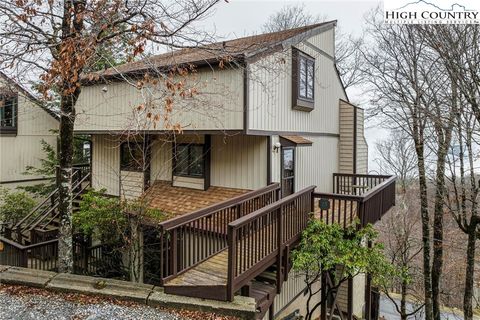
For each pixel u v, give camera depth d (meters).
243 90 6.96
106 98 9.52
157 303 4.14
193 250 5.04
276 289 5.41
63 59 4.44
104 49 4.82
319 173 10.75
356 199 6.38
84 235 8.55
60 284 4.51
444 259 11.59
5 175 12.83
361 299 10.96
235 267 4.39
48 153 13.48
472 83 6.90
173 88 4.79
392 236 13.88
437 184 9.03
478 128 7.13
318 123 10.66
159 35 4.40
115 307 4.05
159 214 7.43
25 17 4.43
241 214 6.26
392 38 9.91
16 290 4.42
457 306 12.74
